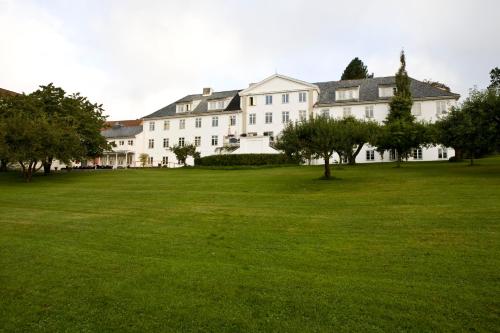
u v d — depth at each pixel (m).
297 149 24.47
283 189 19.78
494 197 13.99
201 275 7.03
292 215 12.70
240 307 5.68
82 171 41.50
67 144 32.34
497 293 5.90
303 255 8.16
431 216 11.47
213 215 13.14
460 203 13.26
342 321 5.18
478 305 5.53
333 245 8.88
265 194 18.25
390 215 11.96
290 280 6.68
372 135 26.67
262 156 41.44
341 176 24.95
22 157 28.89
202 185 23.16
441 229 9.91
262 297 5.99
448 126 28.69
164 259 8.08
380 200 14.91
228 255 8.30
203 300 5.94
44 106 37.66
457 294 5.90
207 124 59.94
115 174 35.22
